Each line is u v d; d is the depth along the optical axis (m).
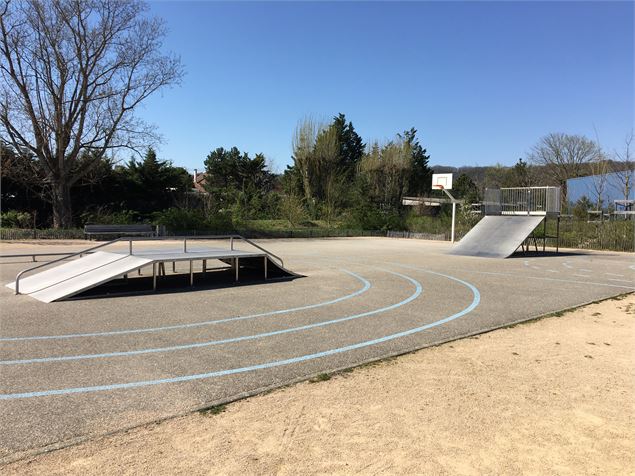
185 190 42.97
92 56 27.03
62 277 10.44
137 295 9.41
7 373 4.78
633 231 23.78
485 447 3.33
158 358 5.32
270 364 5.13
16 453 3.16
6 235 23.52
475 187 53.66
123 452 3.19
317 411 3.89
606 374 4.90
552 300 9.22
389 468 3.03
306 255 18.64
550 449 3.32
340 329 6.73
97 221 28.75
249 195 42.62
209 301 8.81
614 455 3.25
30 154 28.11
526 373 4.91
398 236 34.50
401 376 4.77
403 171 49.69
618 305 8.79
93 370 4.89
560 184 51.06
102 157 30.11
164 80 28.88
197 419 3.73
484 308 8.37
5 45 24.88
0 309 7.97
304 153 47.03
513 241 19.61
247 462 3.08
